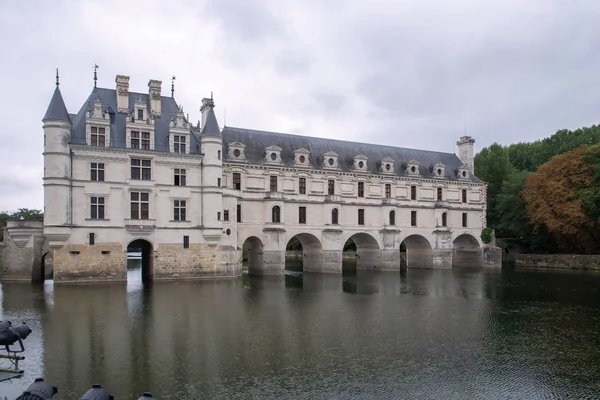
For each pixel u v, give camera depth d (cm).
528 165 10794
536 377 2203
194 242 5634
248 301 4106
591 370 2303
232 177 6316
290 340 2780
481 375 2225
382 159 7656
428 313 3669
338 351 2569
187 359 2395
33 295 4288
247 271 7275
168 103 6000
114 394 1934
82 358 2395
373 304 4075
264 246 6400
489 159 9731
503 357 2502
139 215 5381
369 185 7388
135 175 5409
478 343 2770
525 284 5581
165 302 3975
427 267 7969
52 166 4969
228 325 3145
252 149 6694
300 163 6894
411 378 2173
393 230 7412
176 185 5575
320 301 4200
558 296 4600
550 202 7475
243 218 6334
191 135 5872
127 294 4381
